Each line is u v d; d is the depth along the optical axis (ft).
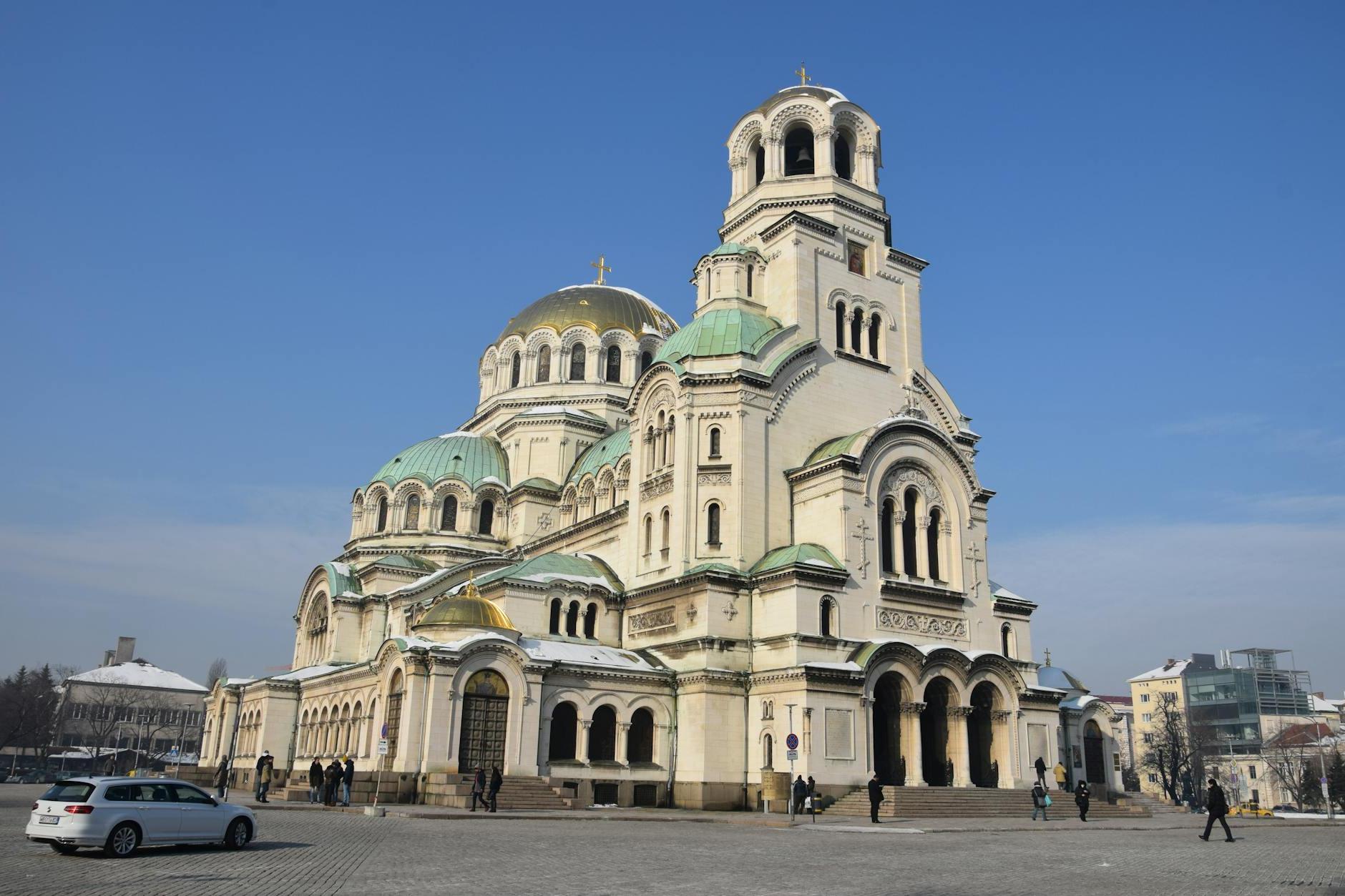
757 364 208.03
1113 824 166.61
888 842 117.50
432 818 142.61
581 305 313.73
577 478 268.00
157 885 69.31
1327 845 123.34
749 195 241.76
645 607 207.51
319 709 235.81
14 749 536.42
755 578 193.36
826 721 176.24
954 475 215.51
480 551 280.72
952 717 192.34
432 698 169.99
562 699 181.98
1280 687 601.62
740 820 149.69
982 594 212.43
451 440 300.40
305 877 74.79
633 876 78.28
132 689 595.47
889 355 229.86
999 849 110.01
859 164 244.01
